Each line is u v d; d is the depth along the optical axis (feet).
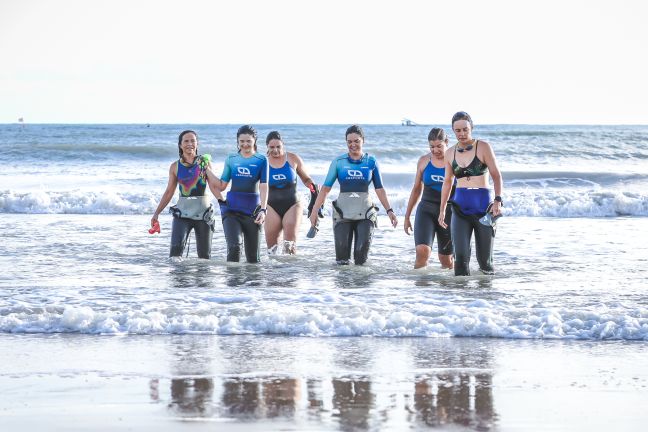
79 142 234.17
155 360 25.41
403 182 110.11
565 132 235.81
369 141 225.15
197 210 46.85
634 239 58.54
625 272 42.01
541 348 27.12
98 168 141.90
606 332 28.71
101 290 36.09
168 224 70.28
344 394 21.84
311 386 22.59
